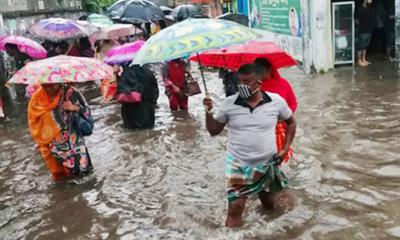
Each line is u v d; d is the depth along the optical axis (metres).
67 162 6.72
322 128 8.06
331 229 4.82
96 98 12.89
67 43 16.20
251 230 4.89
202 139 8.31
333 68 13.59
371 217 4.98
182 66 10.41
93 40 16.42
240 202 4.87
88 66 6.35
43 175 7.19
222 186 6.14
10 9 18.11
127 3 13.24
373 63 13.97
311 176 6.12
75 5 27.25
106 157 7.73
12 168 7.65
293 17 14.77
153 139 8.55
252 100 4.70
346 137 7.51
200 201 5.76
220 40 4.36
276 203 5.45
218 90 12.52
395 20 14.27
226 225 4.99
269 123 4.71
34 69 6.12
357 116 8.59
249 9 20.12
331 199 5.46
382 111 8.77
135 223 5.37
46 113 6.48
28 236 5.32
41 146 6.66
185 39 4.36
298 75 13.27
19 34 18.17
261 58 5.55
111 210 5.77
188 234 4.98
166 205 5.73
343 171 6.20
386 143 7.08
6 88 15.20
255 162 4.72
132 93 8.93
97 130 9.51
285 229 4.89
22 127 10.34
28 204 6.16
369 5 13.45
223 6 26.78
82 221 5.55
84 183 6.68
